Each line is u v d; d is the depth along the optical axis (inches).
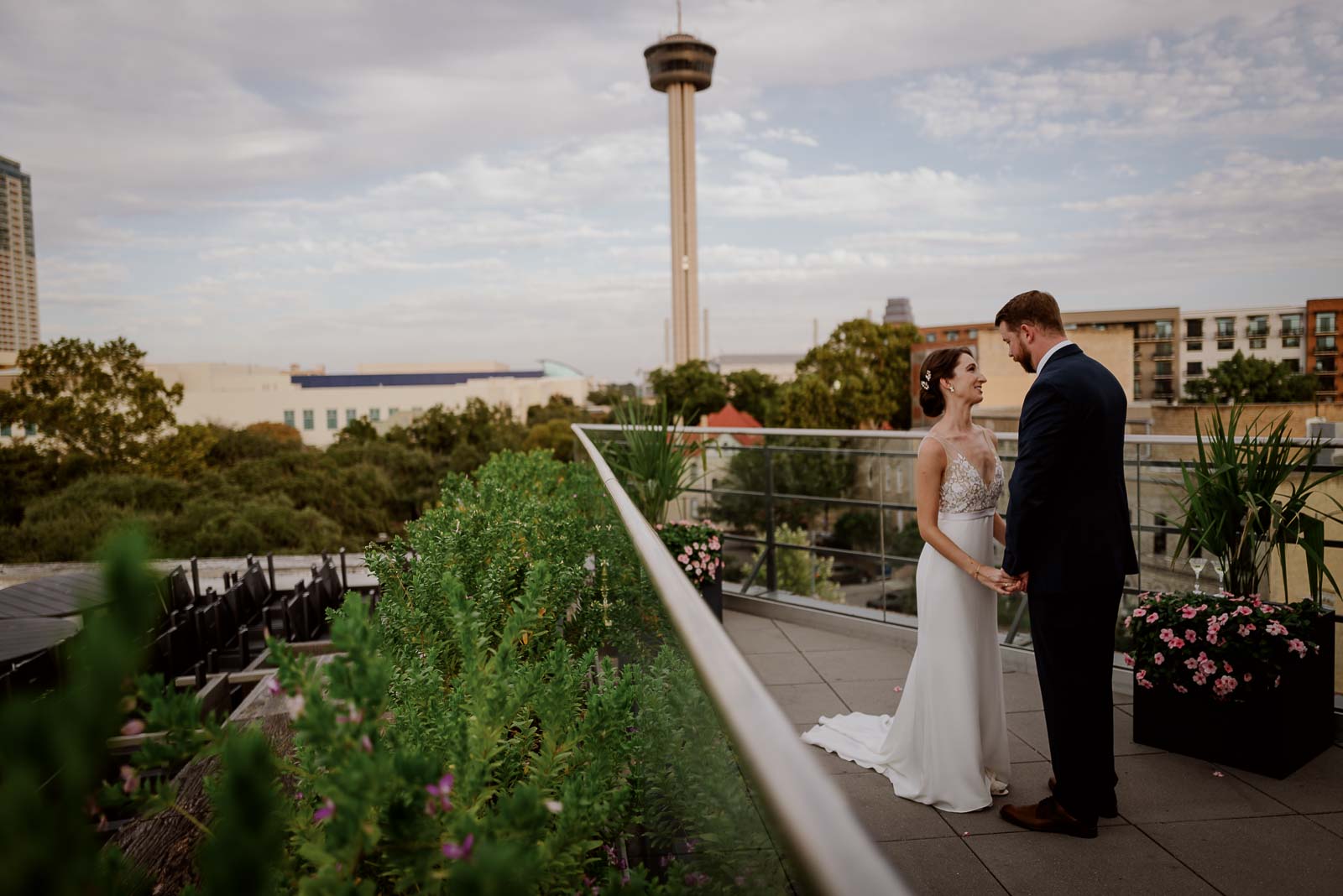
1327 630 126.5
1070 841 106.6
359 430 2348.7
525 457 234.4
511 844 37.4
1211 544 133.6
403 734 62.4
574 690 66.3
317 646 225.1
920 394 124.7
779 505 226.2
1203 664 123.3
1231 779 120.5
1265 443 130.3
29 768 25.4
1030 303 112.1
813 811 21.0
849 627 202.7
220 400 3474.4
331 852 38.9
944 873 100.8
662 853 57.7
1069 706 106.8
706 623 43.6
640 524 74.7
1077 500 105.3
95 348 1536.7
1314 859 100.0
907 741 123.0
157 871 62.3
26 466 1455.5
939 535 116.8
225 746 38.0
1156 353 4298.7
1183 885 96.0
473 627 66.3
